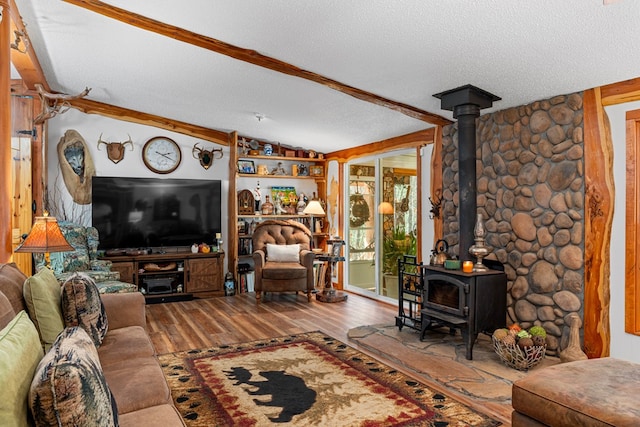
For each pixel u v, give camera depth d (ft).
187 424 7.77
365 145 19.98
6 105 8.45
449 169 14.93
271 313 16.47
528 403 6.05
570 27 8.25
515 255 12.36
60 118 17.92
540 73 10.23
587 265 10.71
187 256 19.10
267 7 9.04
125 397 5.53
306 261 18.62
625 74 9.73
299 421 7.89
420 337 12.64
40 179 15.56
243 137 21.70
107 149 18.80
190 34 10.62
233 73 13.61
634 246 9.93
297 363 10.93
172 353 11.73
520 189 12.28
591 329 10.61
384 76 11.68
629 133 10.01
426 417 8.05
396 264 18.25
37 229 9.84
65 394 3.41
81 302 7.47
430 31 9.03
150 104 17.95
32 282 6.68
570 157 11.04
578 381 6.05
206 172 20.93
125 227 18.70
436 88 11.95
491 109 13.00
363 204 20.56
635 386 5.83
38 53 12.89
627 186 10.05
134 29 11.14
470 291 11.05
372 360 11.18
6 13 8.48
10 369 3.55
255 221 21.90
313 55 10.97
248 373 10.23
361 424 7.79
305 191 23.31
